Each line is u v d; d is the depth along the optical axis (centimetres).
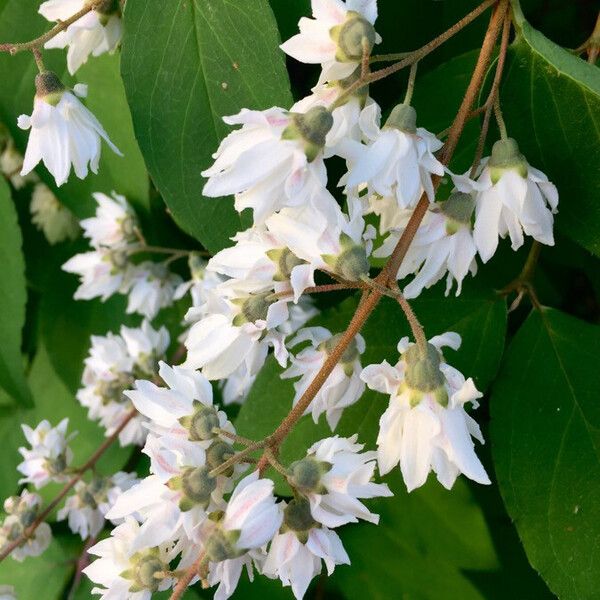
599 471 17
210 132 16
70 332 26
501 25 15
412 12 18
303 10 17
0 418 27
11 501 23
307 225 13
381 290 13
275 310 14
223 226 16
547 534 17
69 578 25
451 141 14
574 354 17
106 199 23
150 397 14
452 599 21
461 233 14
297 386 15
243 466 14
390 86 19
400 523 21
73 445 26
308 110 13
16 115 21
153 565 14
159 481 13
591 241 15
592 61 16
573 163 15
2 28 20
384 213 15
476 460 13
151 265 24
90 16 17
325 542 13
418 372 13
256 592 22
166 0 16
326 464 13
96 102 20
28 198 26
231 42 15
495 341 17
